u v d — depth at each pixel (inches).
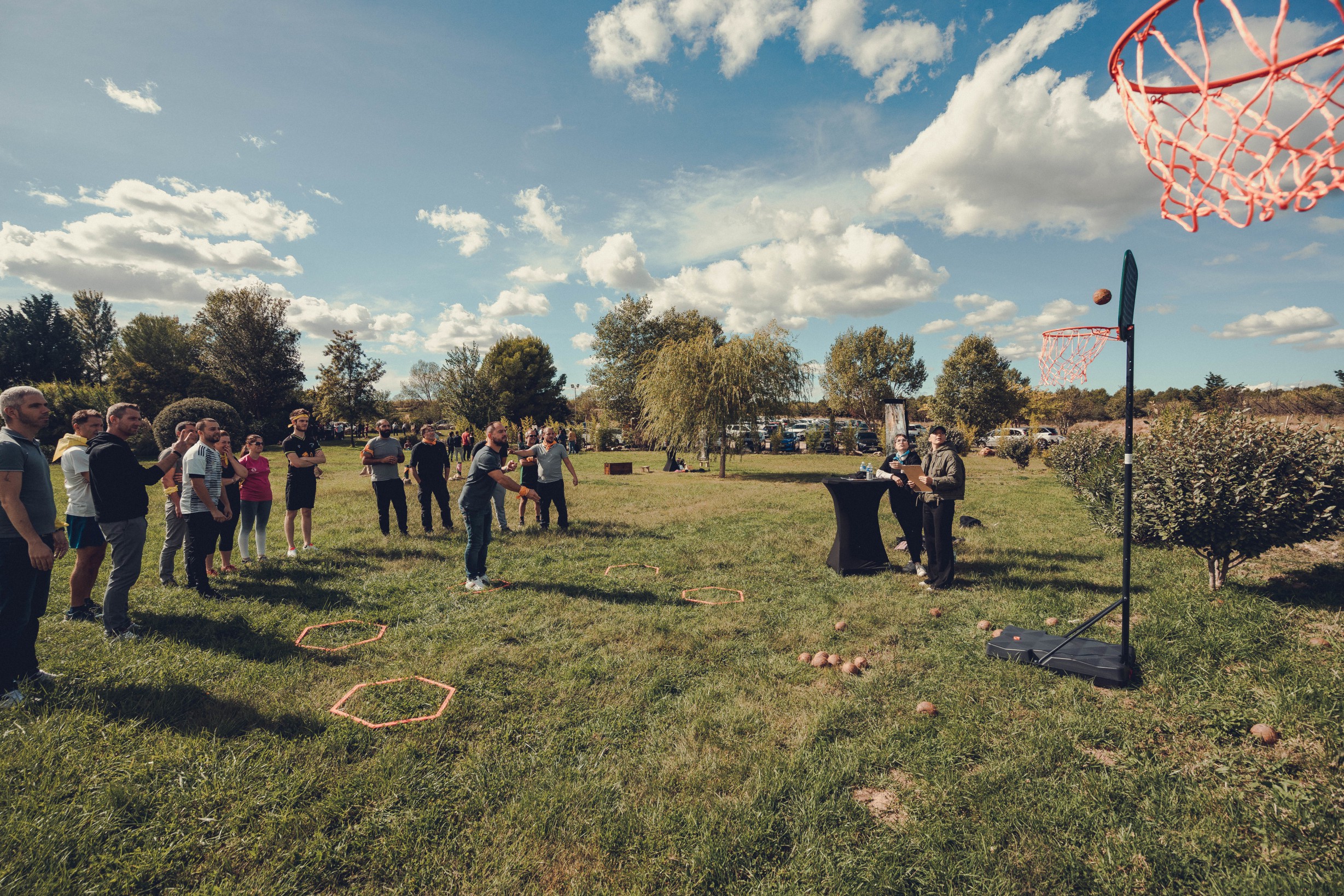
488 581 235.6
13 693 125.3
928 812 94.2
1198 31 102.6
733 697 136.1
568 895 78.7
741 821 91.7
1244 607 175.2
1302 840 85.3
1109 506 263.3
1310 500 175.2
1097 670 137.2
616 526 373.7
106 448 163.3
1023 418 1435.8
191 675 142.2
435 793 100.7
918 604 204.4
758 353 773.9
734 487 618.5
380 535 329.7
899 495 251.8
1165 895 76.6
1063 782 100.7
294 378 1668.3
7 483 124.6
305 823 91.5
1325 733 108.6
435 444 339.9
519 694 137.8
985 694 134.6
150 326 1529.3
